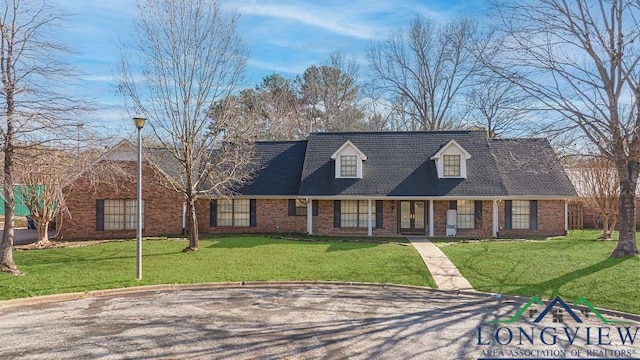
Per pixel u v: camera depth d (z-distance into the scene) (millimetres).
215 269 14805
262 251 18469
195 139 18891
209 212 26156
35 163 14195
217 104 19203
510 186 24609
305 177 25453
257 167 27047
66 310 10531
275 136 44188
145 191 24578
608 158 15633
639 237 21781
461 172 24500
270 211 26047
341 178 25188
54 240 23000
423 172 25078
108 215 24266
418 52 44844
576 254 16453
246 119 20594
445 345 8062
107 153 21188
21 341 8312
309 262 15992
